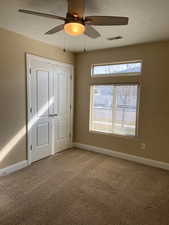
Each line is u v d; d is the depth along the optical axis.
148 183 2.72
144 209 2.09
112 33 2.82
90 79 4.12
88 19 1.77
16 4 1.99
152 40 3.14
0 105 2.76
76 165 3.36
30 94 3.25
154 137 3.37
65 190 2.47
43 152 3.68
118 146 3.83
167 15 2.19
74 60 4.29
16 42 2.92
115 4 1.96
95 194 2.38
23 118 3.16
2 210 2.01
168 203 2.21
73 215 1.96
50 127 3.81
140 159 3.56
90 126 4.25
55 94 3.85
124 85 3.67
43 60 3.45
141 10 2.08
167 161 3.26
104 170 3.16
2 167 2.86
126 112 3.71
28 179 2.77
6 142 2.89
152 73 3.30
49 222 1.84
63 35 2.98
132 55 3.50
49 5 2.02
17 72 2.98
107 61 3.82
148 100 3.38
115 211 2.04
